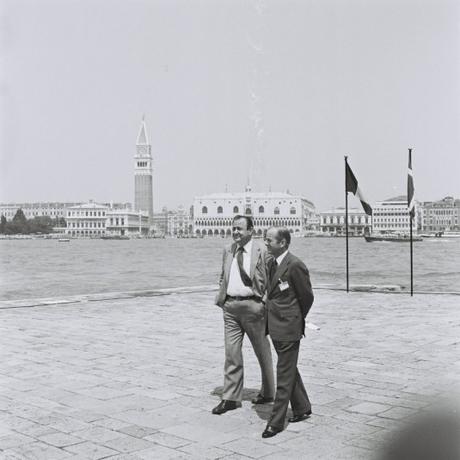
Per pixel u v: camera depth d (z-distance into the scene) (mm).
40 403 10055
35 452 7887
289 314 8484
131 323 18672
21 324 18625
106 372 12141
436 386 10797
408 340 15266
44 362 13109
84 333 16844
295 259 8555
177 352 14070
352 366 12391
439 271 66125
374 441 8117
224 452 7801
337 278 55312
